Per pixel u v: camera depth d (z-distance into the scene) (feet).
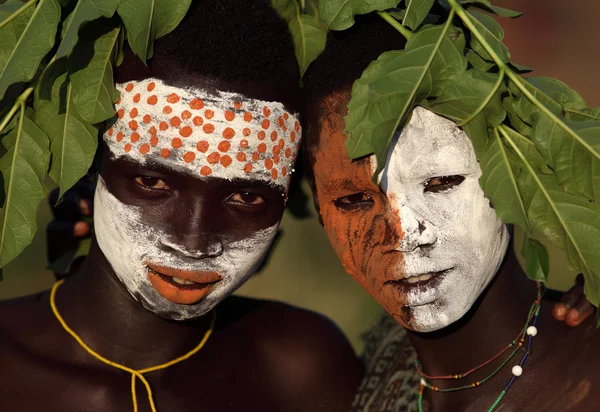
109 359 9.52
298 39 8.58
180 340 9.66
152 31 8.03
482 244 8.25
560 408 8.36
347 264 8.69
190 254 8.49
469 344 8.79
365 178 8.21
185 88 8.31
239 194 8.65
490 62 7.95
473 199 8.18
